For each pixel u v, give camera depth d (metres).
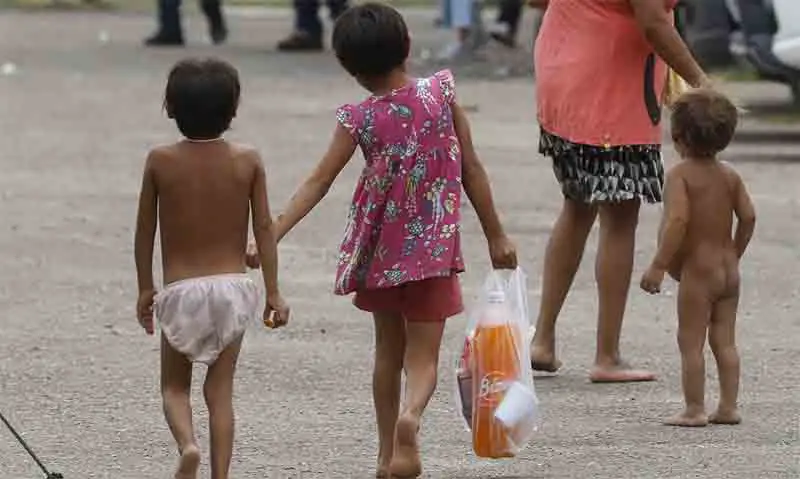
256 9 86.06
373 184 15.16
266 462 16.39
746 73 49.38
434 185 15.17
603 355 19.89
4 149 38.34
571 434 17.44
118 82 51.69
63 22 75.88
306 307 23.47
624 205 19.95
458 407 16.12
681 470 16.08
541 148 20.44
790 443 17.09
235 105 14.41
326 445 17.02
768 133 41.38
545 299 20.14
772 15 40.88
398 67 15.24
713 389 19.33
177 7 63.56
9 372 19.92
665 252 17.58
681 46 19.30
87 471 16.12
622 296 19.86
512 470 16.12
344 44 15.12
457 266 15.21
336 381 19.59
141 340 21.66
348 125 15.09
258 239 14.52
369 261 15.25
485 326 15.68
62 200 32.03
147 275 14.54
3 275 25.61
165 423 17.84
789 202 32.19
